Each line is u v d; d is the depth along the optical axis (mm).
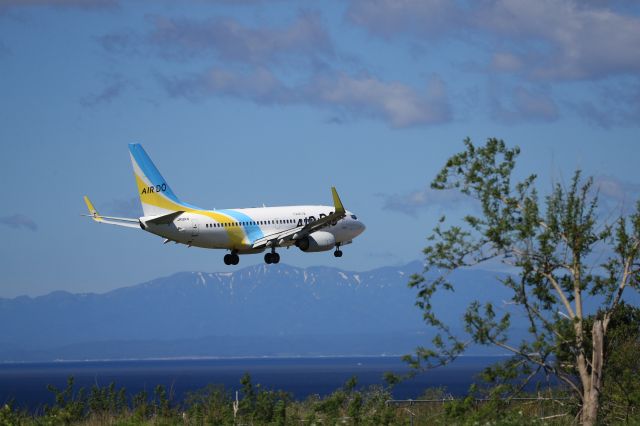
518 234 92312
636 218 92250
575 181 93000
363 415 113625
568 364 96625
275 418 112875
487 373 93938
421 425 110500
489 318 92438
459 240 93188
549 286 95062
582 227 91625
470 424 93375
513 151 94625
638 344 105062
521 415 95562
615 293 94625
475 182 94312
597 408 92062
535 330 93438
